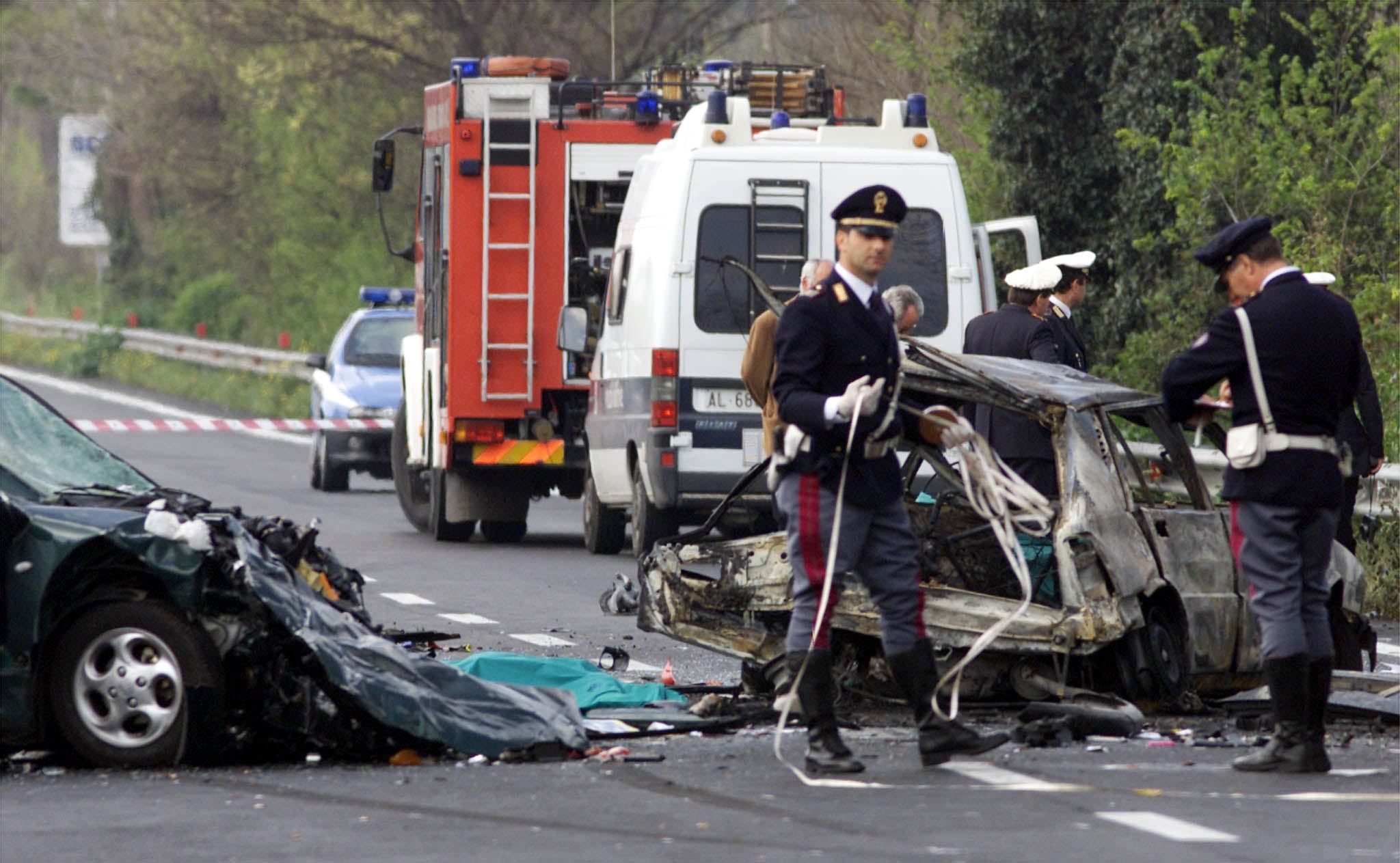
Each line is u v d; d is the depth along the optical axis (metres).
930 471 35.94
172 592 26.73
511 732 27.97
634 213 58.44
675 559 33.56
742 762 27.56
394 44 139.88
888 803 24.39
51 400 136.88
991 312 40.91
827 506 26.47
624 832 22.88
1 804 24.77
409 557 62.66
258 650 27.16
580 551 65.25
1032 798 24.64
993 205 85.81
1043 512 27.41
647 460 55.28
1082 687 32.16
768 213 54.25
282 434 118.69
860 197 26.59
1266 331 26.97
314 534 30.31
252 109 160.38
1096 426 31.86
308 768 27.22
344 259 151.88
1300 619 26.86
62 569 27.06
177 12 148.62
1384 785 25.59
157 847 22.30
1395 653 42.06
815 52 108.44
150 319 176.38
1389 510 51.44
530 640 43.03
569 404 65.25
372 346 90.25
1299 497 26.84
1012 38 81.25
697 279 54.41
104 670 27.38
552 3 138.50
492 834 22.81
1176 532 32.38
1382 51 67.06
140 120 169.12
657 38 138.12
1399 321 65.12
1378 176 68.44
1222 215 70.25
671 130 64.75
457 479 66.88
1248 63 70.06
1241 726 30.61
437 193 67.12
